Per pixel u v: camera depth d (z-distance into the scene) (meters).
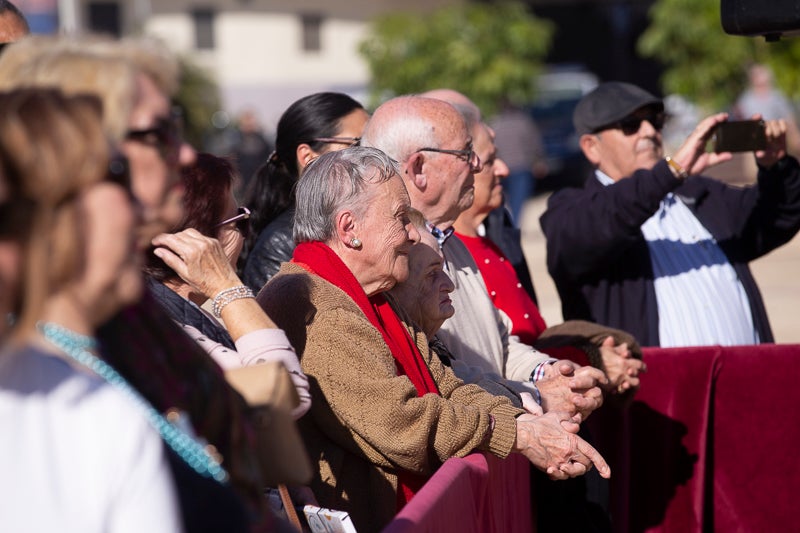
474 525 4.22
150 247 4.39
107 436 2.40
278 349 4.15
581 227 7.31
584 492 6.36
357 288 4.81
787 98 26.30
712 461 7.14
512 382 5.62
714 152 7.44
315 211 4.88
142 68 2.88
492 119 27.47
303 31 44.06
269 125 43.59
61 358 2.46
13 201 2.37
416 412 4.46
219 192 4.82
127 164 2.54
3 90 2.53
